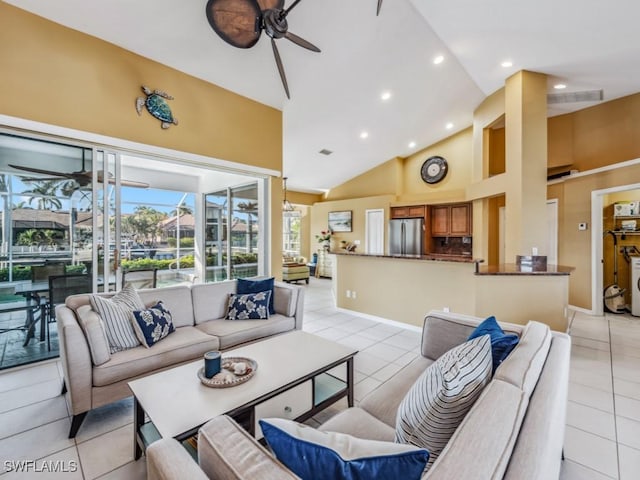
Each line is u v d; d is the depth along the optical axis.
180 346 2.38
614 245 4.94
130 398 2.37
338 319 4.57
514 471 0.67
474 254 5.99
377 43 3.57
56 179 2.90
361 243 8.16
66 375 1.99
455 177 6.72
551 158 5.31
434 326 2.11
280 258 4.72
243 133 4.16
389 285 4.35
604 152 4.71
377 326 4.23
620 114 4.53
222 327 2.85
